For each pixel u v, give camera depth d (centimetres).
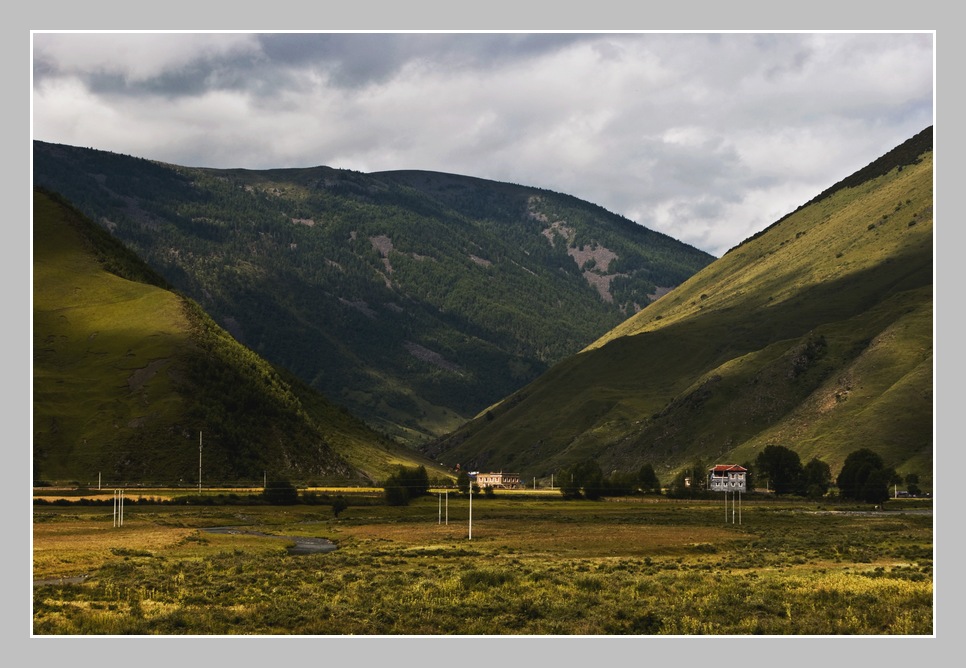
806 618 7344
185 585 8894
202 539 13700
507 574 9350
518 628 7025
